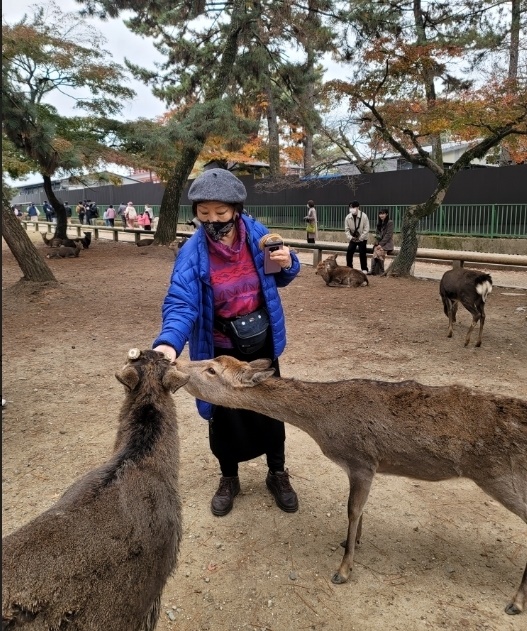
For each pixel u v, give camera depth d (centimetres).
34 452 394
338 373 564
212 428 320
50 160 1430
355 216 1293
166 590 262
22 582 142
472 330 683
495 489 249
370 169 2395
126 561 164
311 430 278
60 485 351
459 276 664
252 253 289
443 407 260
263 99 2455
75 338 709
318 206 2372
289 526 313
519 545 296
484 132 1095
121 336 720
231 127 1540
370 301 959
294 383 281
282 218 2558
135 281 1212
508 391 503
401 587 264
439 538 302
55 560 150
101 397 499
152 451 197
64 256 1689
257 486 358
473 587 264
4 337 715
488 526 313
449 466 257
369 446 265
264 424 318
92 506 168
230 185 270
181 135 1523
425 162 1189
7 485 350
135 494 180
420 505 334
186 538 302
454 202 1884
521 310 862
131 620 166
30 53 1521
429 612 248
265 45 1798
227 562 282
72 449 398
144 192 3578
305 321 807
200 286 282
